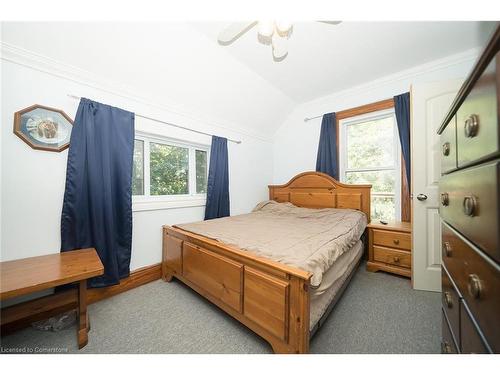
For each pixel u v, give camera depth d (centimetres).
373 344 116
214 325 136
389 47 197
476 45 195
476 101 58
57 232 157
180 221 237
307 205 296
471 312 59
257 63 224
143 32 163
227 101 264
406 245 198
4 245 138
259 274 113
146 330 132
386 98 252
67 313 147
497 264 47
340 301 161
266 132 350
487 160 54
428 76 225
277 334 103
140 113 203
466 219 63
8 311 123
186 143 253
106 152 171
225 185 279
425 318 139
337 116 292
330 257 123
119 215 183
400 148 247
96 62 167
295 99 312
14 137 141
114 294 176
